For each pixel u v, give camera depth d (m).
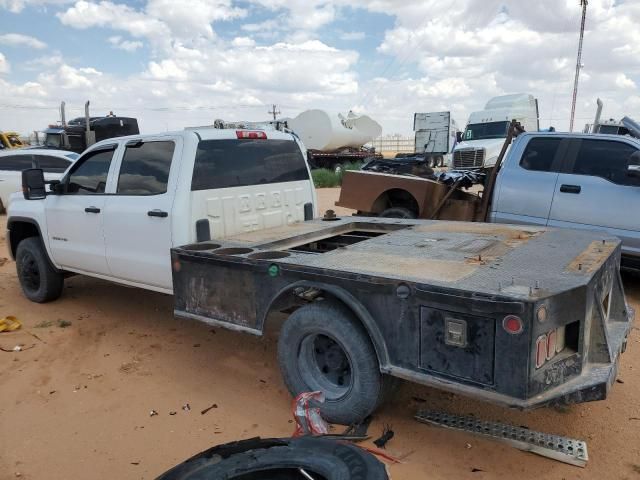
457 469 3.03
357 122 32.62
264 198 5.19
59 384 4.24
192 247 4.20
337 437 3.23
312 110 30.00
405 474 2.99
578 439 3.29
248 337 5.19
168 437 3.46
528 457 3.13
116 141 5.13
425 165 10.68
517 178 6.79
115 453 3.29
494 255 3.55
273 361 4.62
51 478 3.07
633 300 6.22
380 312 3.11
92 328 5.48
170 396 4.02
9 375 4.41
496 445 3.25
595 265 3.20
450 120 32.66
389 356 3.11
